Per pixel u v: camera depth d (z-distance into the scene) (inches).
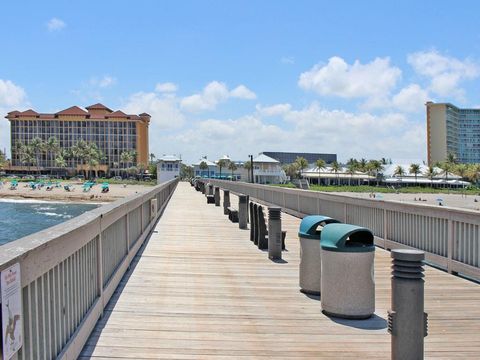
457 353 196.1
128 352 190.9
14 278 116.7
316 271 288.2
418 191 4702.3
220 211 902.4
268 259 405.4
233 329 223.5
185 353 191.8
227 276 338.3
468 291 299.0
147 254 420.5
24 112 6520.7
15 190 4510.3
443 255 359.6
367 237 252.7
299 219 746.2
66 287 173.5
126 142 6668.3
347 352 196.1
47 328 149.3
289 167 6072.8
